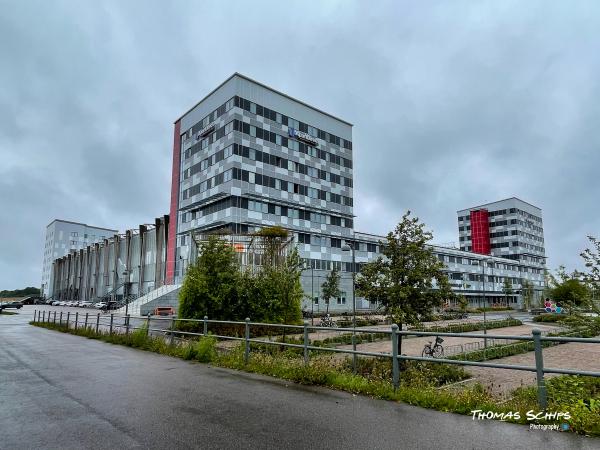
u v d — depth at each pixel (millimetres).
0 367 10984
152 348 14406
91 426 5754
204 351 11906
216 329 19281
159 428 5656
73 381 8992
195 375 9641
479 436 5227
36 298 116625
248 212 57250
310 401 7094
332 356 10609
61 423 5898
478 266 97562
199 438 5250
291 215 62625
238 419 6055
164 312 43219
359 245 71375
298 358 10391
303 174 65125
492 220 128250
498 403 6906
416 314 13836
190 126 66750
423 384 8125
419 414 6258
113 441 5152
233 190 55938
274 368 9656
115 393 7789
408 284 13906
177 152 69500
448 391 7547
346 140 73125
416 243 14031
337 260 67250
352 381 8031
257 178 58875
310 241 64562
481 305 96500
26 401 7191
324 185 68062
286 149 63312
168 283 64500
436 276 13984
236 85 58656
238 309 20766
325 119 70188
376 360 10773
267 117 61656
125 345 16078
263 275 21953
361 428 5605
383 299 14195
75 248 144500
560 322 12242
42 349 14992
